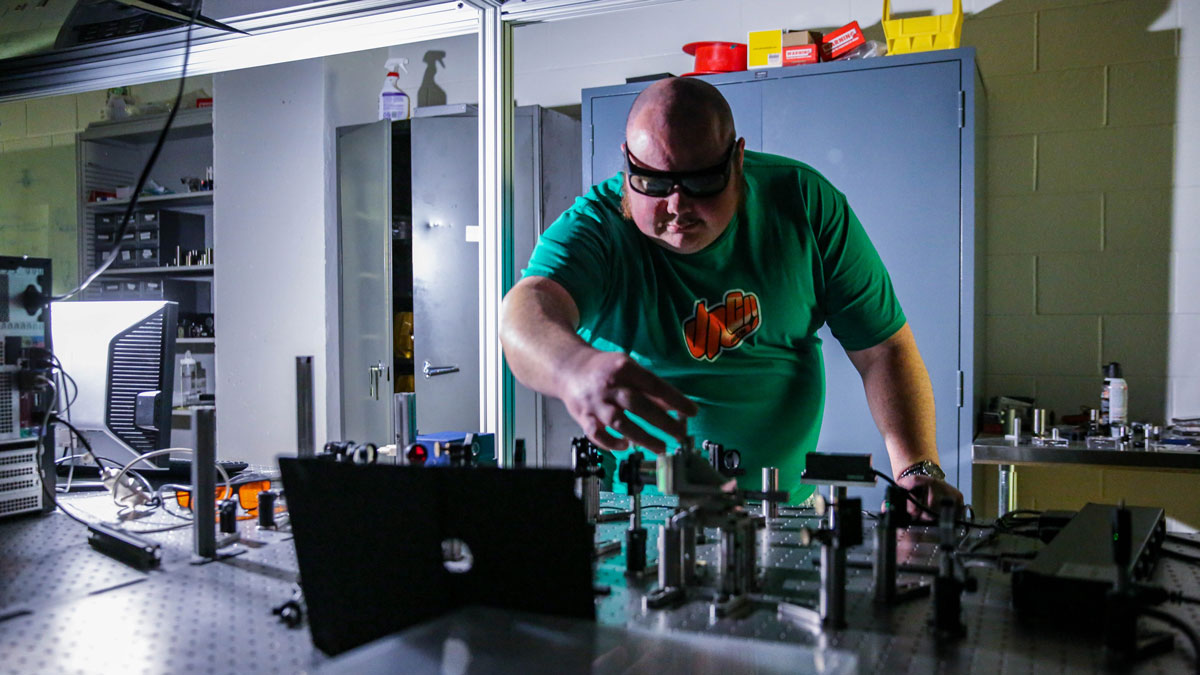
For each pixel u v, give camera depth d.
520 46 3.64
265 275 3.98
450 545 1.02
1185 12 2.71
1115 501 2.82
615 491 1.64
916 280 2.60
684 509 1.03
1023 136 2.90
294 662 0.75
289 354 3.95
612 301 1.76
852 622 0.82
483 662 0.67
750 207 1.75
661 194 1.42
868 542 1.15
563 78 3.58
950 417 2.56
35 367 1.41
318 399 3.87
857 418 2.64
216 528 1.21
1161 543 1.11
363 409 3.79
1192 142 2.72
